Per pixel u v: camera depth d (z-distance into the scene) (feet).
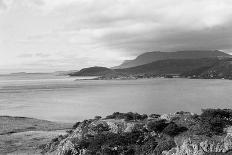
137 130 102.94
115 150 95.91
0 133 201.77
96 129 112.57
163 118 108.47
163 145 88.89
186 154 80.69
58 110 408.67
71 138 116.16
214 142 80.18
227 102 479.41
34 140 167.73
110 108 429.79
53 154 118.83
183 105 450.30
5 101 534.37
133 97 595.88
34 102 518.37
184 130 92.63
